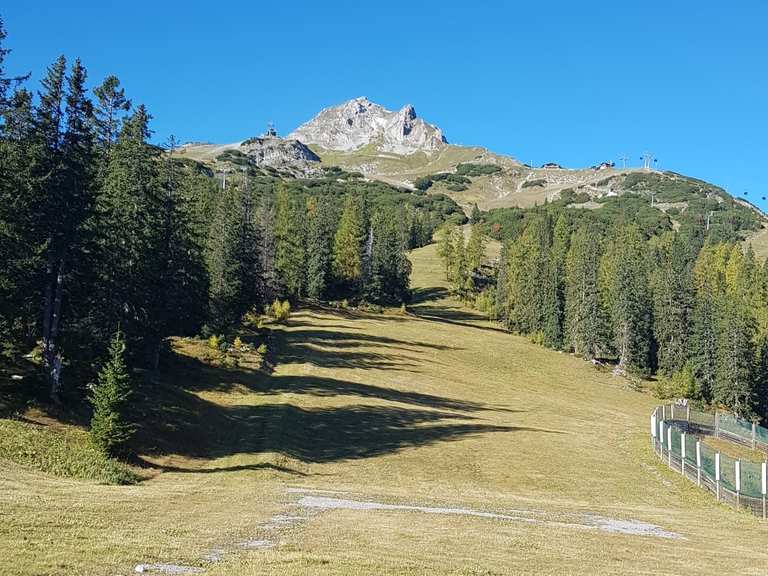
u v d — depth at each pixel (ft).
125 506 66.23
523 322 351.46
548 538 64.85
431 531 63.31
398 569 46.37
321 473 113.29
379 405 175.73
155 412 128.88
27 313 119.55
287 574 42.68
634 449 149.18
